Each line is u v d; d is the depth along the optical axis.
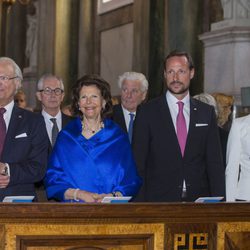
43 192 5.34
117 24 13.66
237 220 3.91
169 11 10.44
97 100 4.30
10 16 17.39
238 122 4.82
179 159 4.71
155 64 10.99
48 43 15.07
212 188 4.72
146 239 3.75
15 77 4.43
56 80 5.74
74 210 3.60
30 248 3.57
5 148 4.42
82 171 4.23
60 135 4.35
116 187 4.25
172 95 4.84
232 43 9.34
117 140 4.34
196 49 10.16
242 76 9.22
